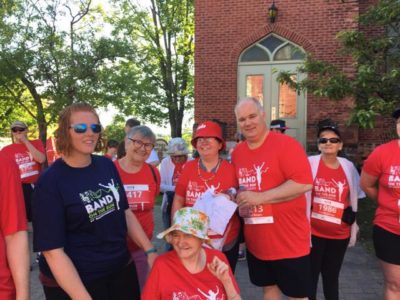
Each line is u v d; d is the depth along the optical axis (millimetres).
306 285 3215
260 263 3379
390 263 3465
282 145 3129
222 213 3049
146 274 3625
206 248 2658
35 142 6363
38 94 15039
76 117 2396
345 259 6141
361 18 7852
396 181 3377
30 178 6051
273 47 11750
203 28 12031
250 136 3160
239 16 11766
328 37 11078
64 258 2293
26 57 13844
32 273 5508
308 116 11312
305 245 3219
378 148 3574
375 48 7375
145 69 21453
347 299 4668
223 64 11953
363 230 7539
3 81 13875
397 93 7121
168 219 5125
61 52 14281
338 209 3844
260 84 11938
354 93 7301
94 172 2527
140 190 3688
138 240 2875
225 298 2520
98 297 2502
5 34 13617
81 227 2412
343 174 3904
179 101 23797
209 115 12078
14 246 2160
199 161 3428
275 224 3150
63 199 2342
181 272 2480
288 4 11367
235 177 3336
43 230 2271
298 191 3059
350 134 10828
